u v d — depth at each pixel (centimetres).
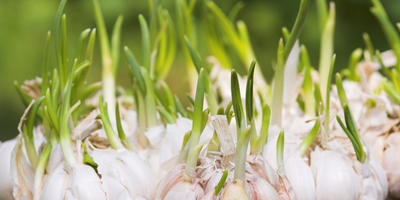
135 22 176
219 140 52
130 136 56
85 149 53
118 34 64
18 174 53
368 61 65
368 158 54
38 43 176
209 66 68
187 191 50
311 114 58
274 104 57
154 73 65
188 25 64
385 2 168
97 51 172
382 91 62
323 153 54
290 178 52
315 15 173
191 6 64
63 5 55
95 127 54
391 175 58
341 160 53
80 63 55
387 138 59
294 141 54
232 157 51
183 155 52
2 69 169
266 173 51
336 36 175
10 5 176
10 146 55
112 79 60
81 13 176
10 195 54
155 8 62
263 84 66
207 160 52
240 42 68
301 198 52
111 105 59
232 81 51
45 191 51
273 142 53
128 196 51
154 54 63
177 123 55
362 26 177
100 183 52
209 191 50
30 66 172
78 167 52
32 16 177
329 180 52
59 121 53
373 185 54
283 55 56
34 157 54
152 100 56
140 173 52
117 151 53
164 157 54
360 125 59
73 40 171
